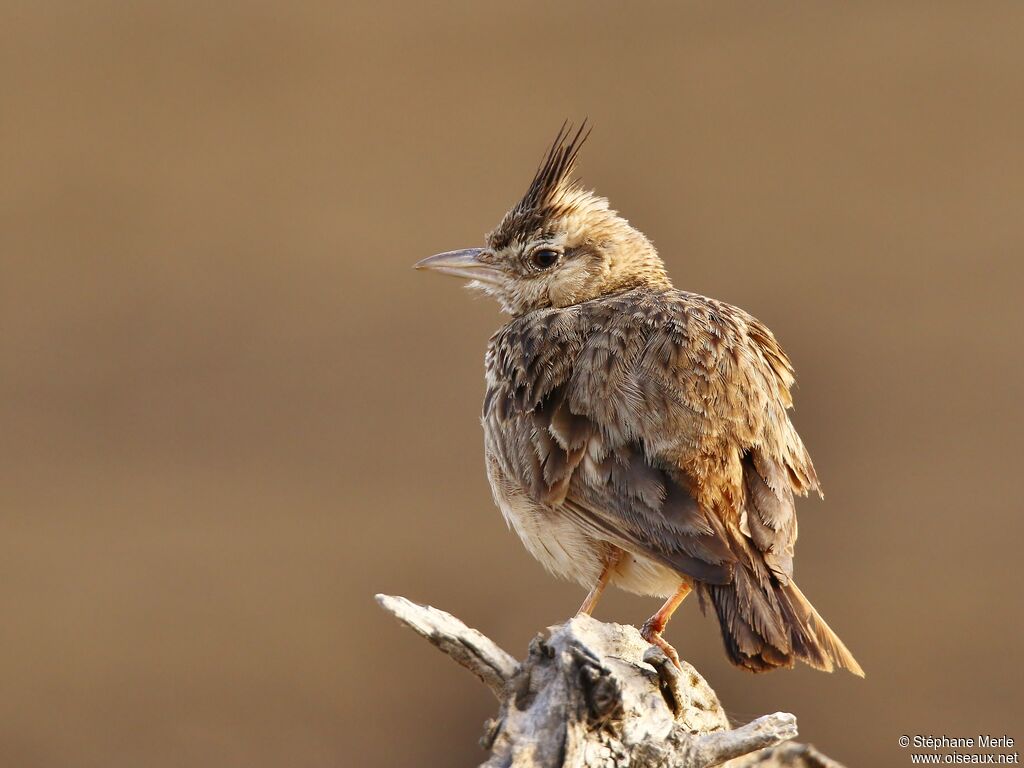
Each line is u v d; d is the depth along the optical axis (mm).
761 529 7180
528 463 7656
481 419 8312
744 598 6859
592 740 5930
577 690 5945
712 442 7258
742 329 7871
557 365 7707
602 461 7355
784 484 7414
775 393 7793
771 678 12266
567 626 6172
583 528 7457
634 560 7648
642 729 5938
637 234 9070
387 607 5965
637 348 7586
